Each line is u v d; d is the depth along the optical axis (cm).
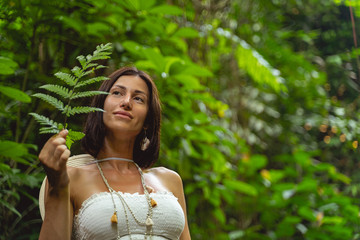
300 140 625
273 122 613
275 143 617
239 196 491
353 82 579
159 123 181
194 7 441
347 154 587
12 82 295
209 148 353
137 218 155
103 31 310
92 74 292
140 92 171
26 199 301
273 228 522
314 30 637
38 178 273
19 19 292
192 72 295
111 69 299
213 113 470
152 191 165
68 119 292
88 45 305
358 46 542
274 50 567
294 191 473
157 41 339
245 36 559
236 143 436
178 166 356
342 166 592
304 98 605
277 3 603
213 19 467
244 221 508
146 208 157
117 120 166
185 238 182
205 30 439
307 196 491
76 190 159
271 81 423
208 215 444
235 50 456
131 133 169
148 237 154
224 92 543
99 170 167
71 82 143
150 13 313
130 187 165
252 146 588
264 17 592
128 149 174
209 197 394
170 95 307
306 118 602
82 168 167
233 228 462
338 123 523
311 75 585
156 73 299
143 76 174
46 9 286
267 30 598
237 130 534
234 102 543
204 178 377
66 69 293
